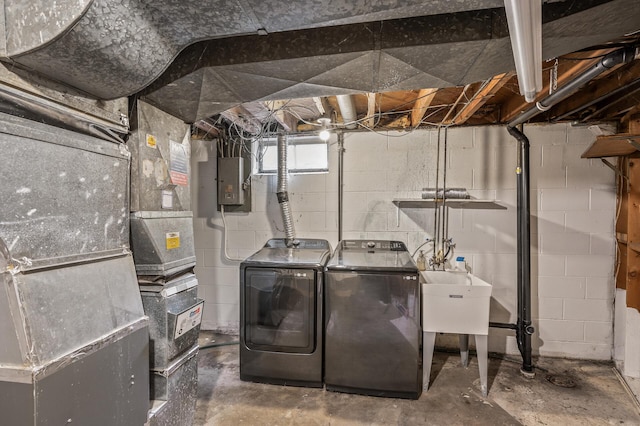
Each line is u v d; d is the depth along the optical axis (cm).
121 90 120
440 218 293
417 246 296
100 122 126
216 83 145
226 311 327
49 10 89
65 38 90
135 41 102
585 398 220
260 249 310
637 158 234
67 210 107
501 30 114
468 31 117
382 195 300
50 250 100
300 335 237
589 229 270
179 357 162
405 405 216
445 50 122
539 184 276
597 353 271
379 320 222
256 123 279
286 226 301
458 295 227
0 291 89
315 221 310
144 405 131
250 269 242
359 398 224
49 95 106
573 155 270
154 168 154
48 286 97
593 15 106
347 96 209
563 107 269
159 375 152
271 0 94
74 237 109
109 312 116
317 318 234
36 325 91
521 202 264
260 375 243
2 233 88
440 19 118
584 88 242
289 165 317
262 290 241
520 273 267
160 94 147
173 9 99
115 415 115
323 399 223
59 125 110
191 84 143
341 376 229
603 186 266
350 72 136
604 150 229
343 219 306
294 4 96
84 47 95
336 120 301
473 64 129
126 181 137
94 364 107
